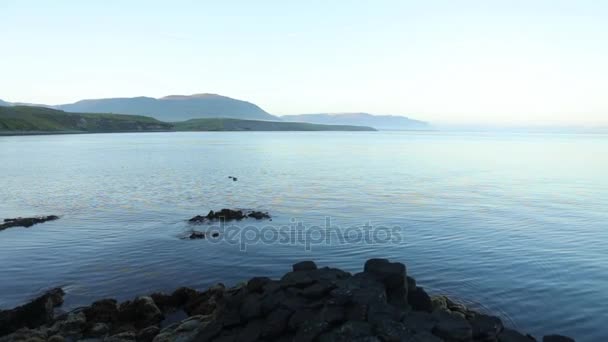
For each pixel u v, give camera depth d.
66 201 49.69
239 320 15.31
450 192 55.62
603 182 66.69
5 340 16.48
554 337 14.19
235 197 52.03
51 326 18.06
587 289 21.84
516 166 96.12
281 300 15.27
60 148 153.50
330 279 16.09
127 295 21.86
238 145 189.75
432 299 18.91
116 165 95.12
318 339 13.17
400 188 59.41
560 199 50.03
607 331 17.75
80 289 22.53
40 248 29.91
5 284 23.17
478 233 33.19
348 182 66.31
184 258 27.52
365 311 13.94
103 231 34.84
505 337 14.02
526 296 21.02
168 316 19.34
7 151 136.62
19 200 50.62
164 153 134.62
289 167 92.31
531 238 31.62
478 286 22.27
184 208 45.09
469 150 165.88
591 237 31.91
